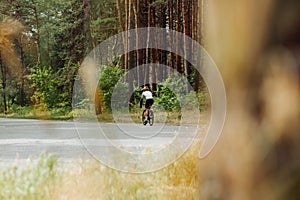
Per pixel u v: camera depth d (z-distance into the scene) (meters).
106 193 4.12
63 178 4.29
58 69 39.44
